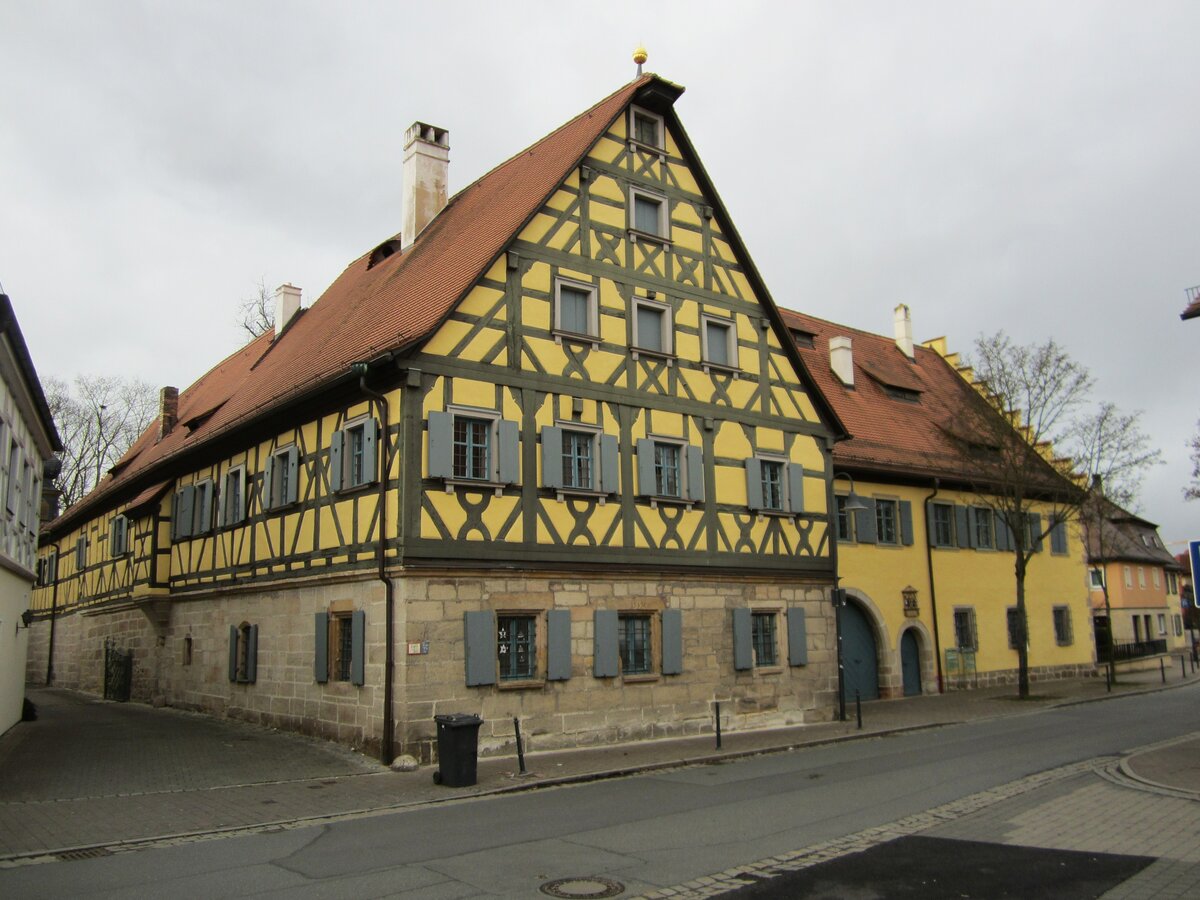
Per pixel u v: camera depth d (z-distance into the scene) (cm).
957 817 1036
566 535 1650
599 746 1634
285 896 743
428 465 1488
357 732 1532
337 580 1606
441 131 2278
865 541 2553
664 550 1802
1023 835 944
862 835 950
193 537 2280
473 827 1012
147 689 2512
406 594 1448
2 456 1491
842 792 1201
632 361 1820
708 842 924
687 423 1895
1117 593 4938
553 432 1656
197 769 1395
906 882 776
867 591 2517
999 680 2891
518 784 1273
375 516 1521
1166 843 902
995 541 2988
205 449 2216
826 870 814
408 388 1495
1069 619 3269
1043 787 1214
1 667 1622
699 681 1822
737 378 2019
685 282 1952
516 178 1959
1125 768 1316
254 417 1884
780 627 2009
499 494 1570
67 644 3462
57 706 2534
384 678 1464
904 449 2762
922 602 2678
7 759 1483
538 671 1588
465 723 1277
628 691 1700
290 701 1762
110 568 2923
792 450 2112
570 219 1767
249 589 1947
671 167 1972
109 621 2930
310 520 1730
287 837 969
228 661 2031
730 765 1476
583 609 1656
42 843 936
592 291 1777
